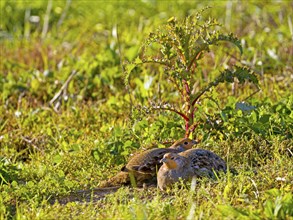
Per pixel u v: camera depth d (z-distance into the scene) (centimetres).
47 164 1210
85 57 1794
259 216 901
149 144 1220
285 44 1842
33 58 1914
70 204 1002
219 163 1078
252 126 1215
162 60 1201
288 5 2233
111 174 1152
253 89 1560
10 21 2367
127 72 1210
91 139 1283
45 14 2388
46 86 1681
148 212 938
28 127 1447
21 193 1059
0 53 1988
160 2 2442
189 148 1142
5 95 1631
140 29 2092
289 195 924
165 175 1038
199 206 957
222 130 1230
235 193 979
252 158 1155
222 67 1688
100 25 2228
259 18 2148
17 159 1335
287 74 1648
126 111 1467
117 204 998
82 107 1552
